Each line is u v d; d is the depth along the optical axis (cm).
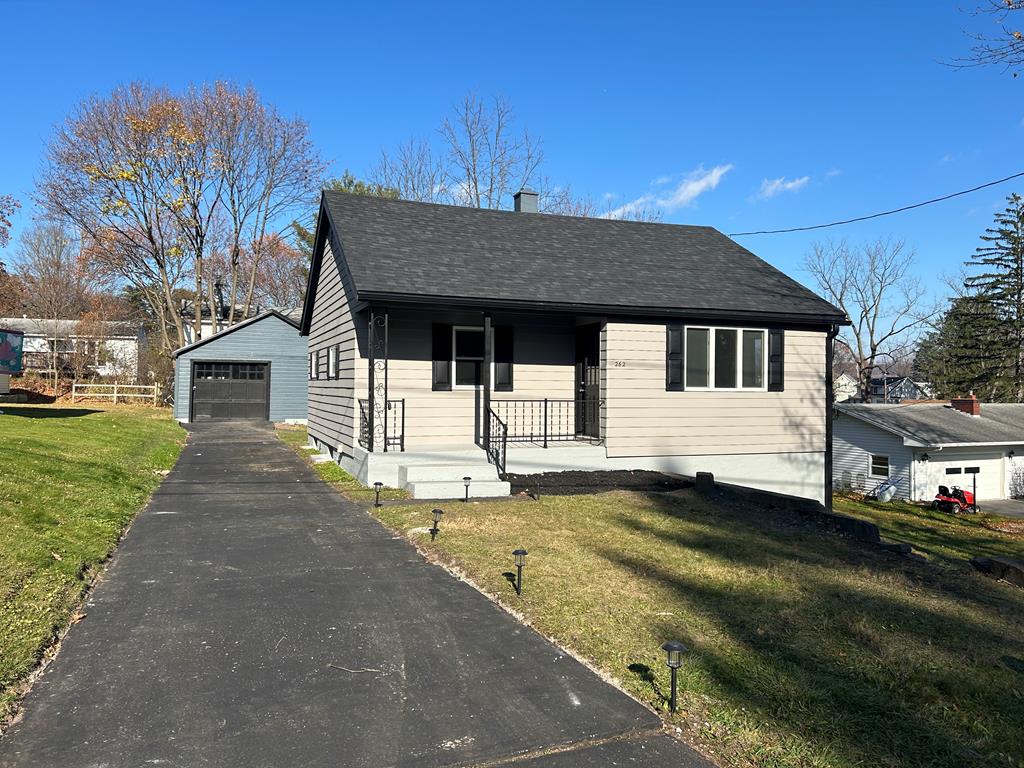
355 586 545
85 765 286
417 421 1141
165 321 3288
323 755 297
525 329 1222
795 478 1281
